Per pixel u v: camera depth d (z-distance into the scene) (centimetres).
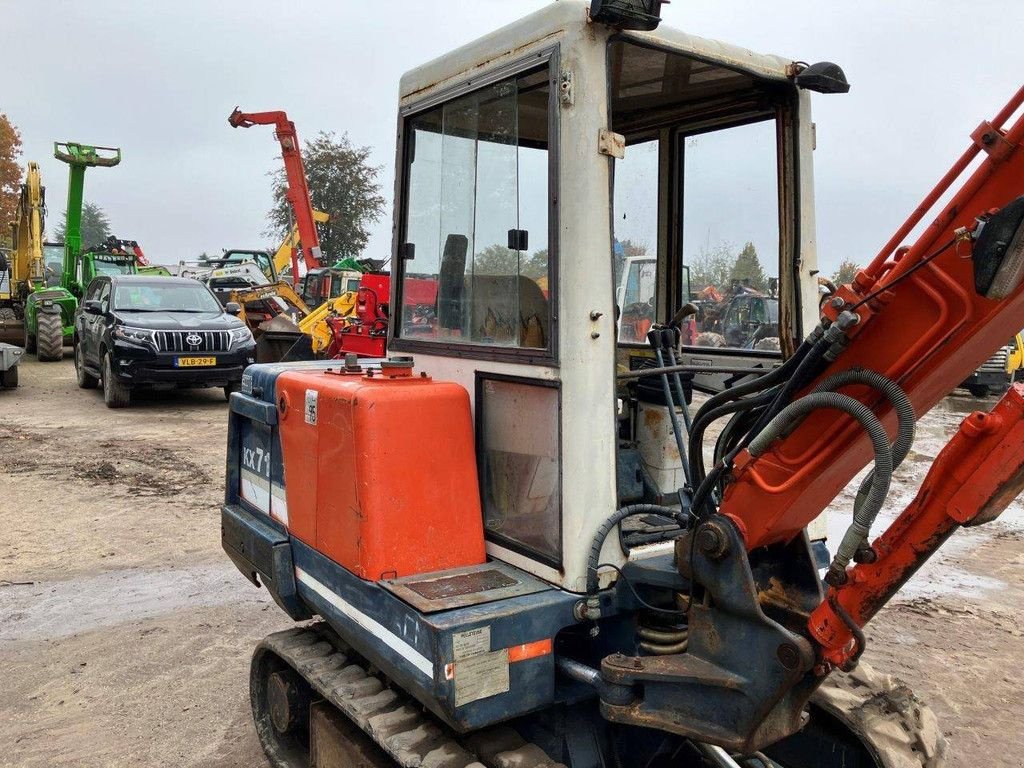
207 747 363
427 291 307
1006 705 405
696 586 231
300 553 304
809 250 311
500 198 269
